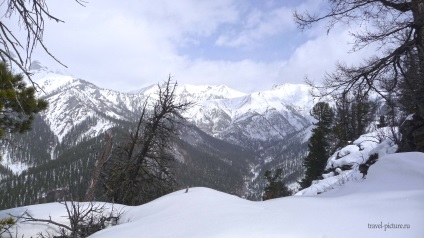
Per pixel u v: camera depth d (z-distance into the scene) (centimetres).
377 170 666
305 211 452
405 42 947
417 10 901
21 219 844
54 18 347
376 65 979
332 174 1478
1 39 314
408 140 1034
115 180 1852
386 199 460
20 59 328
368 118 2881
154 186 1894
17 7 341
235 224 425
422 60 936
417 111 1031
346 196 526
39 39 342
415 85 980
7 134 734
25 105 672
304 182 3812
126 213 804
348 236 357
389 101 1085
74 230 773
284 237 369
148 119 1841
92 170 1959
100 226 806
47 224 827
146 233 468
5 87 593
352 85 1029
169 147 1878
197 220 477
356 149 1505
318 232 373
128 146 1908
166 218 539
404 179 570
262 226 407
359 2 958
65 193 982
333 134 3559
